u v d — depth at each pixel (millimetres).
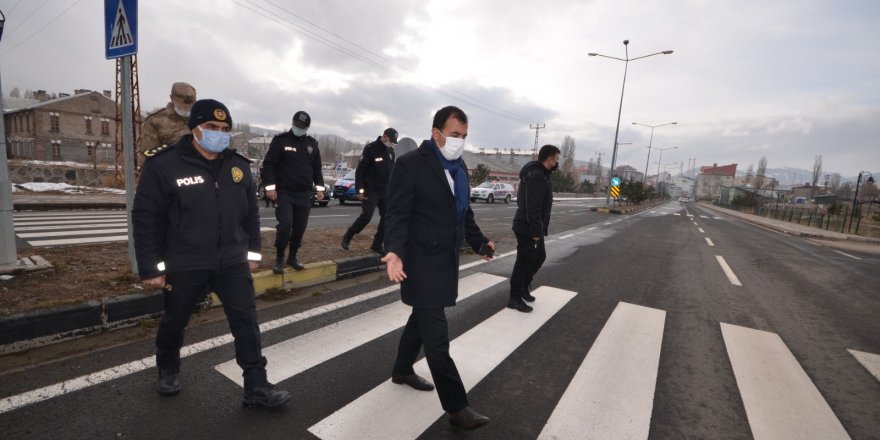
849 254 12047
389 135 5734
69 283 3609
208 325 3445
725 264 8281
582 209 27672
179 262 2197
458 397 2242
